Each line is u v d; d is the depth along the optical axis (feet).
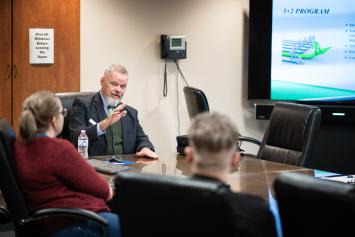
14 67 16.74
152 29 18.74
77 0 17.02
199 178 6.72
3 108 16.80
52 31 16.85
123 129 13.65
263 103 20.11
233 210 6.21
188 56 19.27
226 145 6.67
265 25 19.39
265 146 14.19
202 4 19.29
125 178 6.90
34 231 9.43
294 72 19.61
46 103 9.30
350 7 19.48
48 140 9.28
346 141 19.90
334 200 6.47
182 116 19.45
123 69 13.56
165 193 6.57
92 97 13.73
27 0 16.65
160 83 19.02
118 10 18.26
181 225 6.58
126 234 7.21
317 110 13.38
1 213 10.27
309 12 19.43
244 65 19.99
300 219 6.93
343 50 19.60
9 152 9.16
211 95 19.69
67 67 17.10
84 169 9.34
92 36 18.02
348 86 19.69
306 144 13.21
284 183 6.95
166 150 19.34
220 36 19.61
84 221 9.31
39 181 9.22
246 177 11.07
